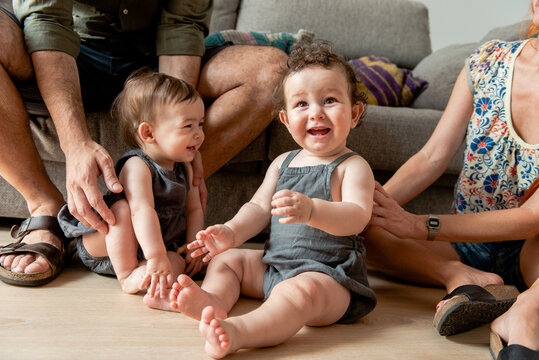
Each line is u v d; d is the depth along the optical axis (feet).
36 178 3.70
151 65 4.72
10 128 3.57
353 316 2.91
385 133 5.23
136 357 2.23
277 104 3.52
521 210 3.25
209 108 4.32
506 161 3.64
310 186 3.06
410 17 8.16
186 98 3.39
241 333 2.32
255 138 4.66
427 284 3.88
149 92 3.39
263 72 4.35
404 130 5.29
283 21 7.41
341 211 2.72
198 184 3.84
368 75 6.72
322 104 3.00
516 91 3.57
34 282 3.09
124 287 3.15
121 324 2.61
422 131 5.34
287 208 2.48
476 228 3.26
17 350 2.19
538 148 3.42
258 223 3.18
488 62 3.78
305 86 3.00
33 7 3.80
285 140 4.84
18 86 4.06
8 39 3.67
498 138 3.66
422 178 4.00
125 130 3.63
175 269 3.32
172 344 2.41
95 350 2.26
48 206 3.65
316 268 2.83
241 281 3.16
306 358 2.37
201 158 4.25
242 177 5.06
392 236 3.79
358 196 2.90
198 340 2.48
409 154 5.30
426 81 6.95
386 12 8.01
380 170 5.47
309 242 2.97
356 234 3.09
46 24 3.76
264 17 7.40
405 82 6.94
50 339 2.34
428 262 3.59
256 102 4.33
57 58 3.74
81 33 4.44
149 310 2.87
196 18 4.58
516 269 3.51
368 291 2.89
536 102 3.42
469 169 3.83
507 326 2.49
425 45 8.13
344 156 3.10
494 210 3.51
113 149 4.48
